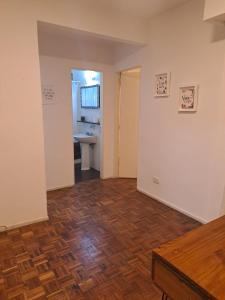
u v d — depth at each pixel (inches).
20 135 94.8
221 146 91.4
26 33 89.5
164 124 120.6
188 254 35.2
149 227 101.2
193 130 104.7
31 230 98.0
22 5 87.1
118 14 110.7
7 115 90.8
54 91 139.9
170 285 33.8
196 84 100.1
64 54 139.3
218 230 41.9
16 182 97.3
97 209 119.2
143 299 62.8
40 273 71.9
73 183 156.7
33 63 92.7
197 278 30.3
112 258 79.7
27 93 93.4
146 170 137.8
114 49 153.9
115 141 168.9
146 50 126.6
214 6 78.9
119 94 161.9
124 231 97.7
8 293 64.3
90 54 148.2
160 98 121.3
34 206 103.0
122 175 174.7
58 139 146.2
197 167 104.9
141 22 119.0
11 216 98.4
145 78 130.1
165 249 36.5
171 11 108.6
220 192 93.6
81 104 210.7
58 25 96.0
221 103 90.3
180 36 105.7
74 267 74.9
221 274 31.0
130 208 120.6
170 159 119.4
